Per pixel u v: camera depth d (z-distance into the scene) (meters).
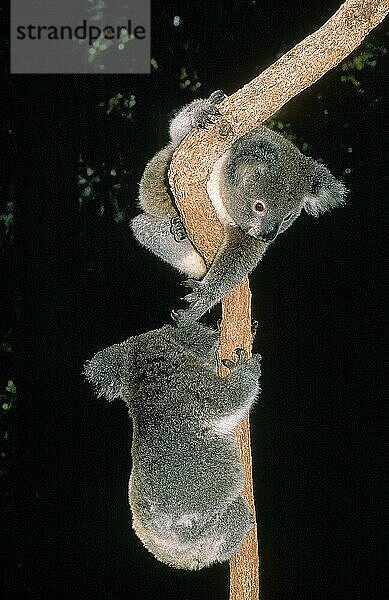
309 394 11.51
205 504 4.88
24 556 10.23
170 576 9.82
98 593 9.92
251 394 4.87
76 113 11.59
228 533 4.95
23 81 11.59
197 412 4.93
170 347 5.22
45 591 10.01
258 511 10.76
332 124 11.45
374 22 4.30
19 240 11.48
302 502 10.80
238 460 4.96
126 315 11.45
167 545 5.00
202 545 4.93
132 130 11.61
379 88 11.36
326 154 11.52
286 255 11.91
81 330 11.36
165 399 5.03
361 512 10.65
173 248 6.16
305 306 11.83
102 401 10.85
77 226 11.52
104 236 11.55
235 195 5.52
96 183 11.55
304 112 11.45
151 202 6.08
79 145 11.58
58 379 11.07
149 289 11.52
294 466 11.11
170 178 4.91
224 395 4.88
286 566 10.33
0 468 10.63
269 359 11.71
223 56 11.78
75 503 10.48
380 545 10.42
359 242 11.87
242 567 5.07
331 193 5.82
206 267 5.51
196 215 4.98
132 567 10.05
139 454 5.08
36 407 10.91
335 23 4.30
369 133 11.48
